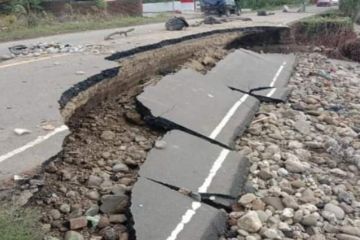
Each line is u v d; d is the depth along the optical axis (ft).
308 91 38.06
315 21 61.41
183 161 20.30
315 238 16.98
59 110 20.24
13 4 72.23
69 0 84.69
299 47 57.36
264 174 21.40
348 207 19.48
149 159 19.90
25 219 13.17
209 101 28.68
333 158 24.54
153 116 23.93
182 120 24.35
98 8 86.02
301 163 22.99
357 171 23.18
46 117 19.31
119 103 26.30
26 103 20.84
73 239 14.55
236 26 52.42
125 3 94.63
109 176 18.97
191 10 129.08
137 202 16.47
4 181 14.29
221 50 42.88
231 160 21.52
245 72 38.14
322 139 27.12
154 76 32.71
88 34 50.78
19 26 62.85
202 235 15.51
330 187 21.15
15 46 37.70
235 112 28.32
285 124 29.12
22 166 15.12
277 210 18.61
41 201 16.07
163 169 19.19
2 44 43.91
